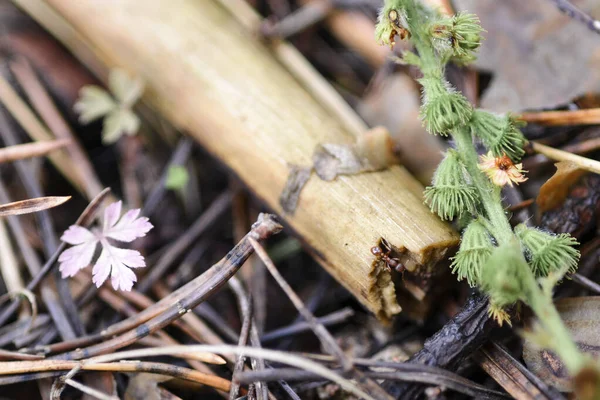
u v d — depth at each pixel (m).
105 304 0.22
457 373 0.20
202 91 0.23
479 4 0.23
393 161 0.22
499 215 0.20
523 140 0.21
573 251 0.20
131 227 0.21
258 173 0.22
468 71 0.23
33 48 0.25
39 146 0.23
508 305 0.20
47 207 0.21
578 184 0.21
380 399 0.19
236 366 0.20
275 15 0.26
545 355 0.20
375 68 0.25
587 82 0.22
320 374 0.19
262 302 0.23
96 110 0.24
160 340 0.21
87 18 0.24
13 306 0.22
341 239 0.21
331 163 0.21
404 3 0.20
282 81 0.23
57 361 0.20
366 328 0.22
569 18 0.22
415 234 0.20
